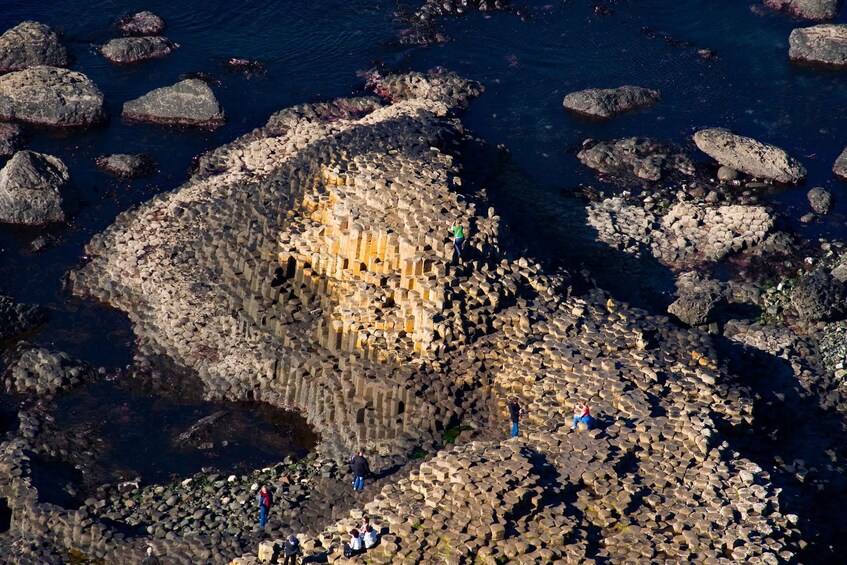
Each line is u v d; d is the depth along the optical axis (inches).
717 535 2114.9
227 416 2640.3
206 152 3540.8
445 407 2500.0
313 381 2625.5
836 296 2925.7
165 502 2394.2
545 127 3740.2
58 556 2251.5
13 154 3531.0
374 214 2822.3
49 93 3656.5
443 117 3543.3
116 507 2375.7
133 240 3125.0
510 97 3865.7
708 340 2667.3
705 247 3213.6
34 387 2704.2
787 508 2237.9
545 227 3221.0
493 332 2647.6
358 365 2600.9
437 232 2741.1
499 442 2365.9
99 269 3056.1
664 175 3523.6
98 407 2667.3
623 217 3304.6
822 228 3321.9
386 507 2203.5
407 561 2065.7
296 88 3853.3
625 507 2167.8
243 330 2787.9
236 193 3164.4
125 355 2815.0
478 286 2684.5
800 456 2498.8
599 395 2450.8
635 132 3730.3
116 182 3430.1
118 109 3754.9
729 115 3806.6
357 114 3686.0
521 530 2116.1
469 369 2566.4
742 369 2667.3
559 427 2377.0
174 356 2783.0
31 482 2391.7
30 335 2876.5
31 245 3181.6
